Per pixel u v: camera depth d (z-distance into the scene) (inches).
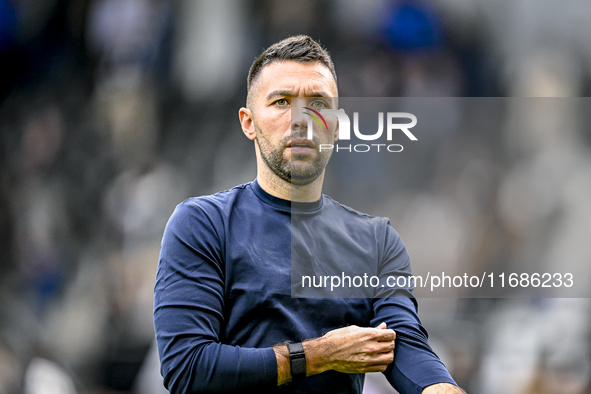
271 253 210.4
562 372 536.1
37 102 946.7
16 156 925.2
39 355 756.6
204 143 882.8
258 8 902.4
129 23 928.3
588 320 534.9
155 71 920.9
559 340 538.6
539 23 840.9
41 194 895.7
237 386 190.5
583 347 539.8
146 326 756.0
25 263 856.9
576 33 838.5
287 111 217.9
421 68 828.0
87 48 948.6
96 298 796.6
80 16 951.6
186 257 204.8
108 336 759.1
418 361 203.3
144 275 799.7
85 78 943.0
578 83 829.2
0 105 949.2
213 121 892.6
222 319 203.5
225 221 211.3
